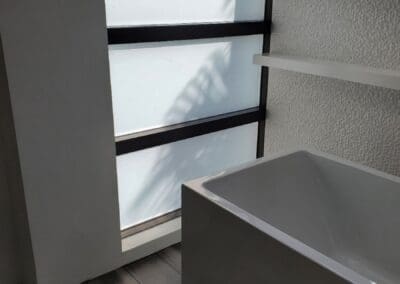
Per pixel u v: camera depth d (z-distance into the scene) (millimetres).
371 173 1632
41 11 1466
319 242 1801
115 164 1830
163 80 2008
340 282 1032
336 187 1758
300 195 1810
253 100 2449
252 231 1233
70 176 1703
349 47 1922
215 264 1405
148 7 1853
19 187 1620
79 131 1677
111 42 1721
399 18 1707
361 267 1675
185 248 1534
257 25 2230
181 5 1963
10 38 1422
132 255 2018
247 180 1632
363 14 1837
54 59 1537
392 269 1597
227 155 2438
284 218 1750
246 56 2326
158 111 2039
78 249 1820
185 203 1479
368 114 1893
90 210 1809
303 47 2129
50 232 1709
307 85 2143
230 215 1295
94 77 1659
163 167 2146
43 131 1578
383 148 1866
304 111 2193
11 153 1600
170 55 1993
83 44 1594
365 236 1684
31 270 1752
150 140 1967
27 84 1496
